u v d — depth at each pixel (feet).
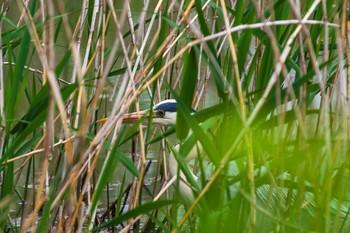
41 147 28.48
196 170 28.43
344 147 18.01
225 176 18.54
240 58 20.84
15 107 21.61
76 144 20.42
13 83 21.43
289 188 19.49
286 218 19.22
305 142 17.53
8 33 24.40
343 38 18.12
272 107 19.03
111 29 49.88
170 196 31.81
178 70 30.25
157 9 22.20
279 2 20.89
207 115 19.76
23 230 17.67
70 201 19.35
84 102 17.08
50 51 15.69
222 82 19.58
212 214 17.57
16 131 22.89
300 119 17.47
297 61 24.48
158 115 29.71
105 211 32.60
